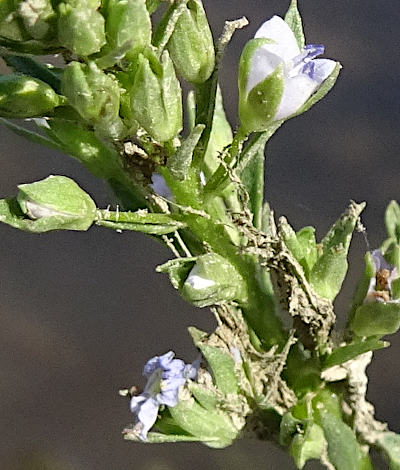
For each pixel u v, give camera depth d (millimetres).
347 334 76
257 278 76
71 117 71
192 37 70
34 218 70
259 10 171
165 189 75
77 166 164
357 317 74
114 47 67
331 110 171
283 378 77
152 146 73
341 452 73
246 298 75
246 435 75
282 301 76
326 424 75
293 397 76
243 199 73
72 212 70
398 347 155
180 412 74
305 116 171
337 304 139
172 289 176
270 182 163
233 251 75
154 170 73
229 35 71
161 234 75
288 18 75
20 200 69
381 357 154
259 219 77
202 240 75
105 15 67
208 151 77
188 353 169
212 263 73
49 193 70
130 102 69
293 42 72
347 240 75
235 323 75
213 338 75
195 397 74
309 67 71
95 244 180
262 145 76
